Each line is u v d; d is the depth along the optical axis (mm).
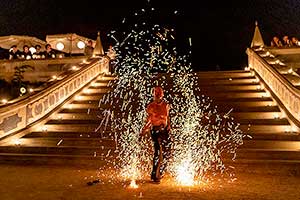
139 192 6164
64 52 25000
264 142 9523
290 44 18516
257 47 17625
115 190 6324
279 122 10797
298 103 10117
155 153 7129
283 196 5836
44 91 12438
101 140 10297
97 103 13953
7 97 18172
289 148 9383
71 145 10445
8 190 6316
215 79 15852
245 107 12195
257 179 7395
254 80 15164
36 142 10727
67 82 14250
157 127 7246
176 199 5664
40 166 9109
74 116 12711
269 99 12820
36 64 19016
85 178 7480
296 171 7965
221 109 12336
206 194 6008
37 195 5934
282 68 13828
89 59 18125
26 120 11508
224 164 8500
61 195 5938
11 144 10570
